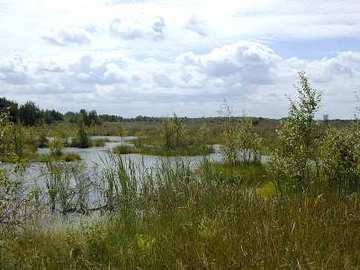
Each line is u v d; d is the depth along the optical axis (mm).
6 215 8258
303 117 13297
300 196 10359
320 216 7301
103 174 16219
